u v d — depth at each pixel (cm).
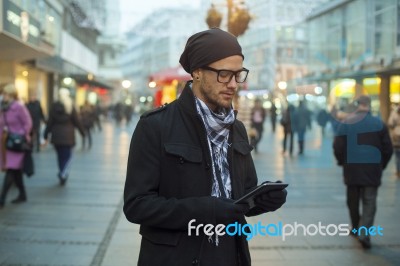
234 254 208
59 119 890
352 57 1062
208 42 196
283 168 1152
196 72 204
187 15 1586
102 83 3353
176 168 198
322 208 709
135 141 203
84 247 519
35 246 518
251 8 819
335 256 495
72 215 657
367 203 538
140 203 195
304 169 1126
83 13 2736
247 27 807
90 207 708
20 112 696
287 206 721
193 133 201
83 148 1622
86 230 584
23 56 1611
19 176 730
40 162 1211
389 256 495
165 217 191
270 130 3002
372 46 1056
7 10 1131
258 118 1560
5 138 696
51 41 2267
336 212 683
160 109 208
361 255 500
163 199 195
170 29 1622
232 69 196
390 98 898
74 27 3059
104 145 1788
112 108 4438
